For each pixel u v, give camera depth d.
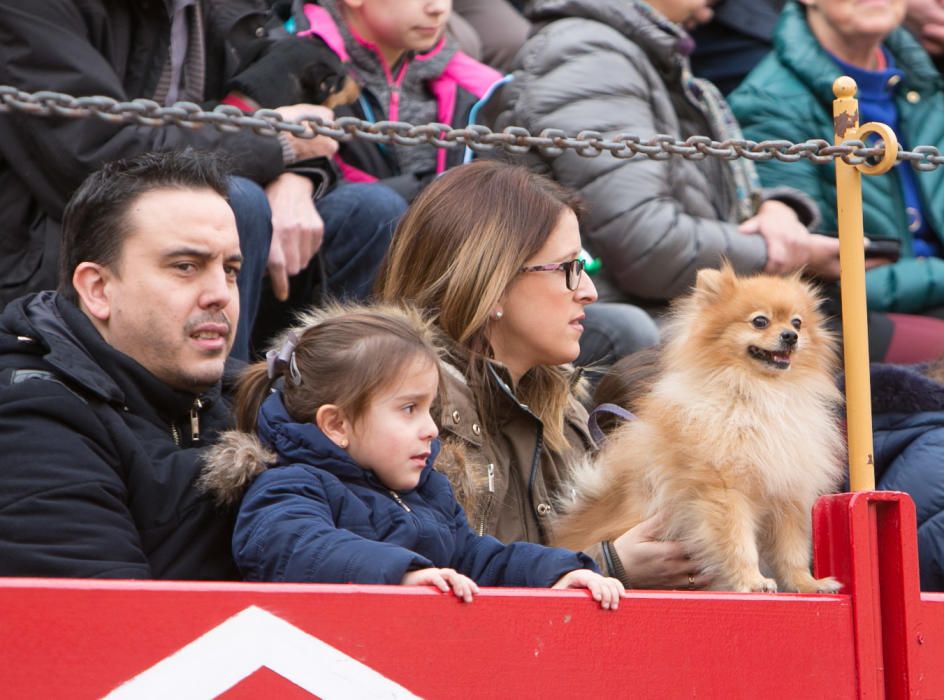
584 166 10.82
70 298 6.82
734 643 5.56
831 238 11.27
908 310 12.29
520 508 7.71
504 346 7.90
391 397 6.34
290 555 5.58
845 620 5.88
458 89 11.27
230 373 7.62
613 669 5.27
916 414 9.76
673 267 10.76
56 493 5.94
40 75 8.68
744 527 7.10
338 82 10.27
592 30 11.14
